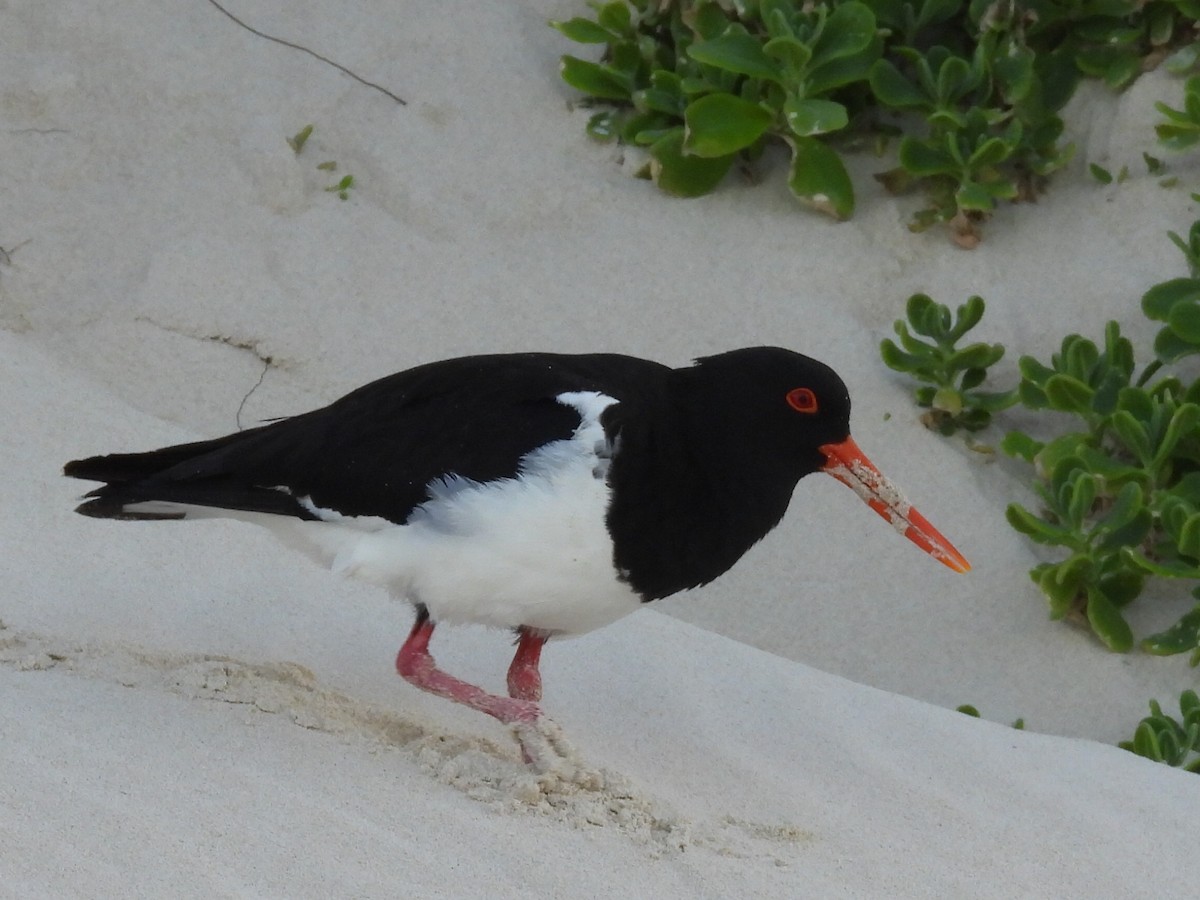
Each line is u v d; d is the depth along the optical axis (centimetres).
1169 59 1373
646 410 782
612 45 1402
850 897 684
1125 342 1235
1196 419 1197
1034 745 894
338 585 960
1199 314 1212
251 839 639
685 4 1382
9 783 645
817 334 1302
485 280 1316
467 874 646
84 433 1077
